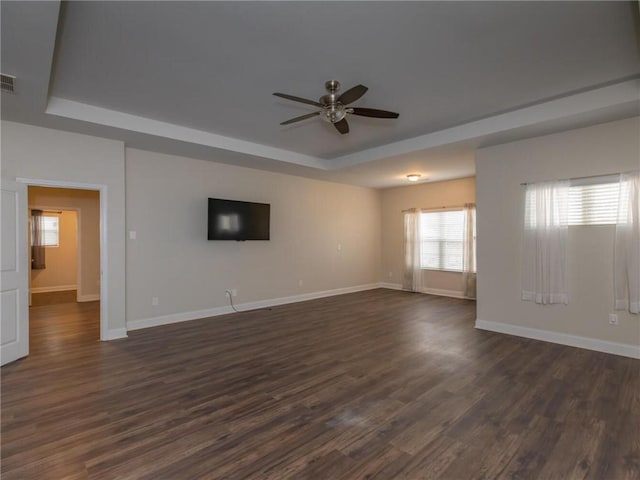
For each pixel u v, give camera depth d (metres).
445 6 2.17
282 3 2.12
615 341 3.81
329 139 4.99
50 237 8.37
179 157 5.29
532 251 4.37
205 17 2.26
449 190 7.41
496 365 3.49
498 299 4.71
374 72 3.03
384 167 6.03
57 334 4.60
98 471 1.92
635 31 2.45
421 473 1.91
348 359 3.67
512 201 4.55
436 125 4.42
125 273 4.62
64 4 2.09
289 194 6.79
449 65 2.92
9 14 1.95
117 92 3.41
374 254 8.62
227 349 4.00
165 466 1.96
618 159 3.76
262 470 1.93
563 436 2.26
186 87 3.30
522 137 4.32
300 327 4.95
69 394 2.85
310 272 7.19
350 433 2.30
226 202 5.68
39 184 3.86
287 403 2.71
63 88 3.31
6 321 3.51
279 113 3.99
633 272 3.66
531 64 2.92
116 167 4.43
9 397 2.80
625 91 3.25
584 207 4.01
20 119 3.63
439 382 3.09
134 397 2.80
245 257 6.12
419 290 7.91
